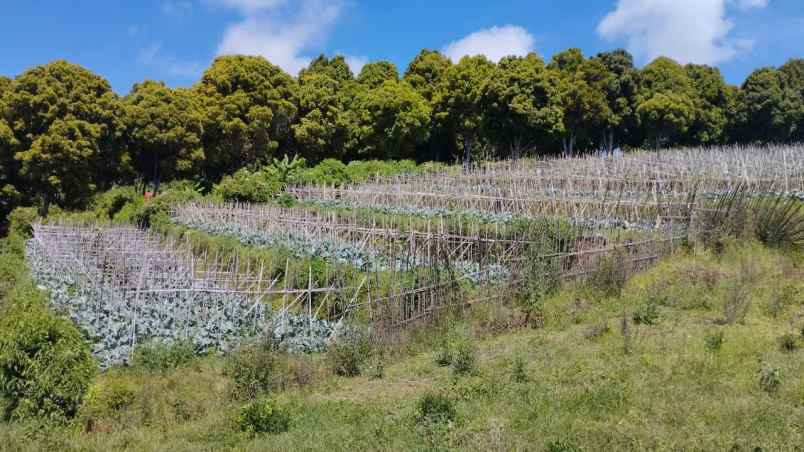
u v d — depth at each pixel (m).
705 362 11.09
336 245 20.77
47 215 37.59
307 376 11.95
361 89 54.91
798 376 10.27
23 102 39.22
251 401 10.89
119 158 42.00
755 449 7.96
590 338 12.99
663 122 49.84
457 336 13.66
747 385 10.05
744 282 15.54
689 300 14.81
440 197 27.95
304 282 16.58
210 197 34.75
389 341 13.29
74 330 10.73
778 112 52.53
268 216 26.45
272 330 13.42
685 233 18.50
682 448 8.10
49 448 9.09
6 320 10.55
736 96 55.56
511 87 44.00
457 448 8.51
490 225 20.52
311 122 47.44
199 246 25.77
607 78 49.41
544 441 8.50
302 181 36.56
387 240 19.59
